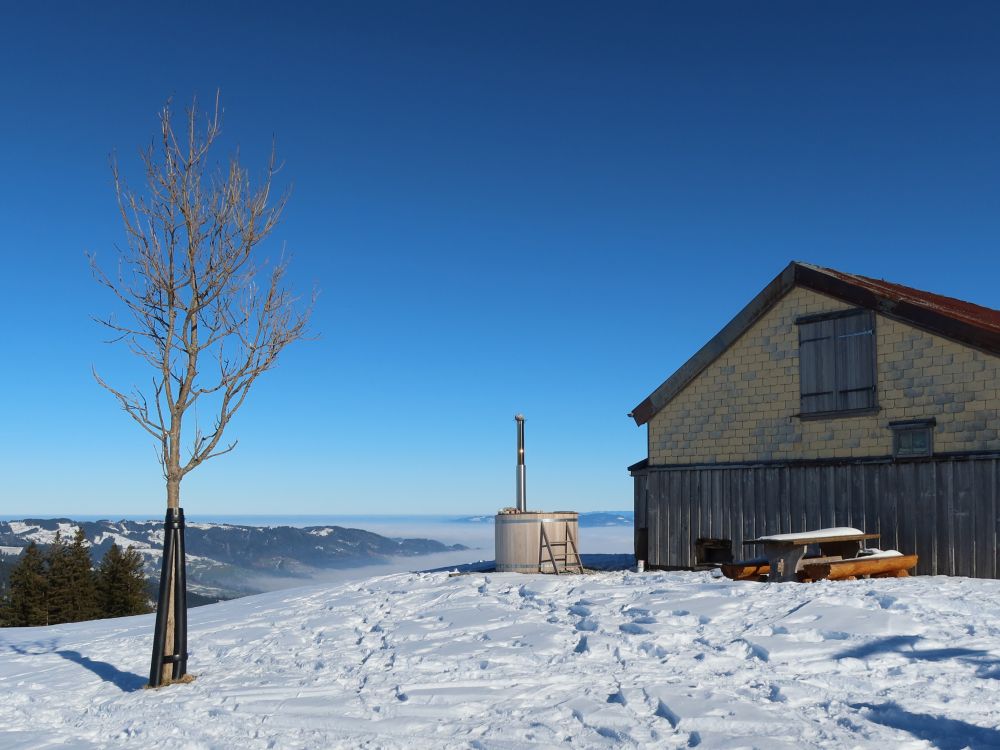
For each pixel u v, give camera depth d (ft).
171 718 27.99
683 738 22.71
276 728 25.96
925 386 52.95
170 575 34.19
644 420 67.41
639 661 31.22
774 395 60.39
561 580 52.90
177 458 34.96
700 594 42.24
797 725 22.98
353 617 45.42
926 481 52.47
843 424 56.65
